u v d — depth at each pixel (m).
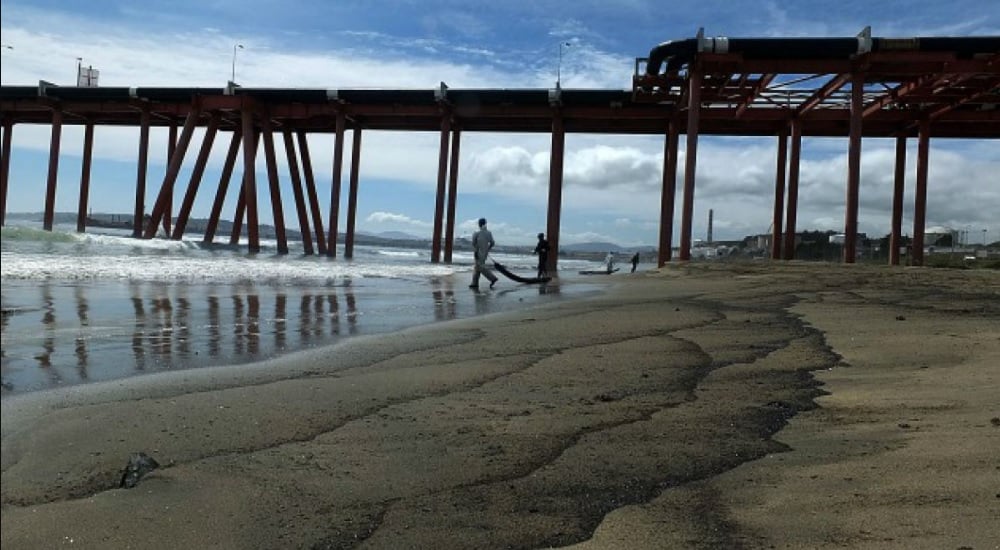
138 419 4.91
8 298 11.66
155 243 36.31
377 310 12.91
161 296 13.42
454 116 42.75
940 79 30.14
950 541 2.72
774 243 41.16
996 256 52.97
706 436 4.49
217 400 5.51
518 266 49.19
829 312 11.77
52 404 5.27
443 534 3.08
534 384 6.19
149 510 3.34
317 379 6.41
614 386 6.09
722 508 3.26
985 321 10.05
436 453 4.21
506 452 4.23
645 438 4.48
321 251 50.06
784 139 40.91
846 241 29.70
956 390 5.38
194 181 44.94
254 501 3.47
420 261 44.28
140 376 6.41
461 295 17.17
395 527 3.17
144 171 44.94
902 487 3.34
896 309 12.05
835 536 2.85
